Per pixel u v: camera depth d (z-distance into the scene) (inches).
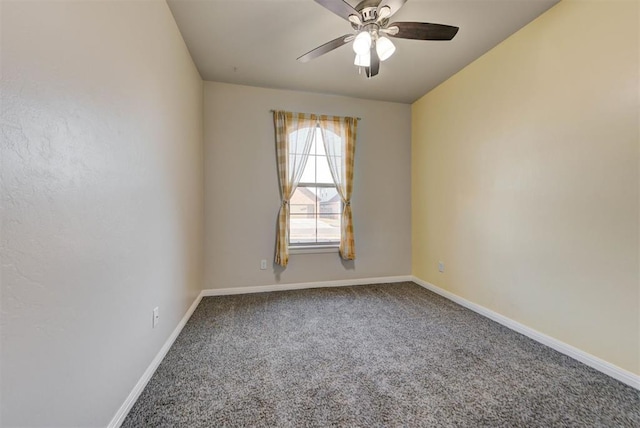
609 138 66.6
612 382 64.2
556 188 78.9
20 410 30.2
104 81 45.7
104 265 45.9
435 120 133.0
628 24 62.9
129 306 54.6
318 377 66.1
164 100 73.6
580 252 73.1
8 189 28.6
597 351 69.5
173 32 81.4
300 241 141.5
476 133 108.2
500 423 52.2
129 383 54.6
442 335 88.3
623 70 63.8
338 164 142.2
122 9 51.6
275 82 126.3
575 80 73.6
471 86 110.3
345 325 95.7
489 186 102.4
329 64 110.5
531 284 86.4
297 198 140.9
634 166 62.4
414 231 151.0
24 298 30.7
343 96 142.4
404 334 89.0
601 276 68.6
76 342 39.2
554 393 60.5
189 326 93.7
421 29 73.0
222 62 108.6
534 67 84.6
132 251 55.9
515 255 92.0
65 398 36.9
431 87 132.7
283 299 122.3
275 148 134.0
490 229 102.2
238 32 89.9
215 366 70.3
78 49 39.1
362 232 147.3
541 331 83.4
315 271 140.9
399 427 51.0
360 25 73.1
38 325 32.6
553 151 79.5
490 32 90.4
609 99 66.5
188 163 98.7
